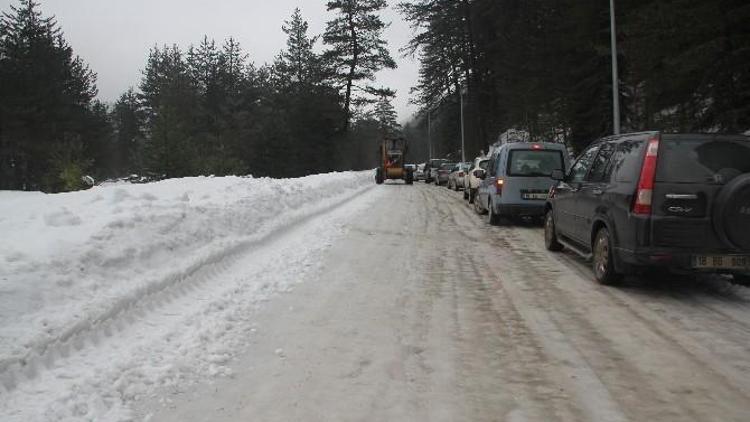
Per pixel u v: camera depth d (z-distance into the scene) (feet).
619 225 23.34
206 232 28.68
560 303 22.35
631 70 73.87
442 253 33.45
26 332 14.88
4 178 143.54
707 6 56.90
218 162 97.76
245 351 17.03
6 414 12.50
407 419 12.95
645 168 22.20
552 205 33.91
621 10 84.74
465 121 181.68
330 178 81.71
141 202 30.32
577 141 106.83
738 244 21.18
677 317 20.35
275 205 41.93
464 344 17.74
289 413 13.24
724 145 22.24
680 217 21.68
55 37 168.04
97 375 14.43
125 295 18.60
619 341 17.92
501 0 128.67
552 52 106.52
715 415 13.00
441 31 155.33
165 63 237.04
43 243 20.13
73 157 72.49
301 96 170.60
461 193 90.48
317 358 16.56
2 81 139.95
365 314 20.86
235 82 211.00
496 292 24.17
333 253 32.55
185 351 16.46
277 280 25.45
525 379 15.08
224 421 12.84
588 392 14.26
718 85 61.46
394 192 93.04
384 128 276.82
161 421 12.78
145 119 242.17
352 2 164.45
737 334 18.48
